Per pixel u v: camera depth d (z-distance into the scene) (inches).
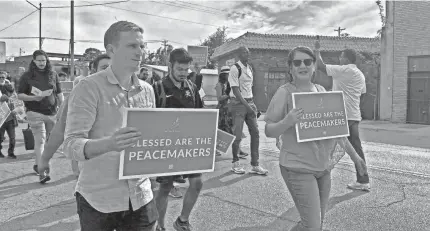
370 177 240.8
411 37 604.4
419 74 600.4
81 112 80.0
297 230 117.3
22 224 164.7
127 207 83.6
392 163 286.4
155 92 142.1
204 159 90.7
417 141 409.4
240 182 229.8
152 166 83.7
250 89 247.3
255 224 163.8
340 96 120.6
